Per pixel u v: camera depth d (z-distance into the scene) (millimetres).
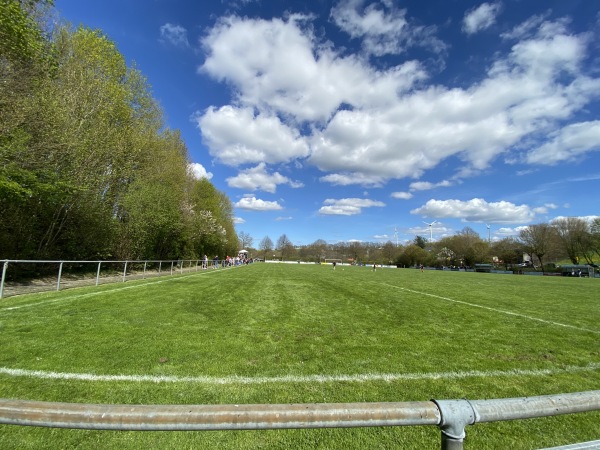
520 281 33312
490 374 5105
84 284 15578
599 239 64938
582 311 12320
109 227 23125
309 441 3111
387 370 5113
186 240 40094
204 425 1156
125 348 5672
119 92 22562
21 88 13891
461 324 9078
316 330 7766
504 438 3273
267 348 6098
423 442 3143
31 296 10836
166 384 4277
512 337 7676
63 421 1164
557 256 77812
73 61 19375
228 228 70812
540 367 5520
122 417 1164
